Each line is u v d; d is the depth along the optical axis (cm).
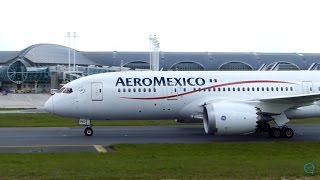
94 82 5744
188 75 5938
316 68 14225
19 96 19012
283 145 4841
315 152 4378
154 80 5828
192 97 5822
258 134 5981
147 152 4366
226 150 4503
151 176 2962
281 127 5628
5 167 3366
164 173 3073
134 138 5547
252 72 6109
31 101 15225
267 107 5556
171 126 6888
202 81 5891
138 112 5819
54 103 5706
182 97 5806
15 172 3119
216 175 2998
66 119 8012
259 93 5938
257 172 3097
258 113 5397
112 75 5850
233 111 5250
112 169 3247
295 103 5559
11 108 11356
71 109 5694
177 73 5959
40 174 3042
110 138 5538
